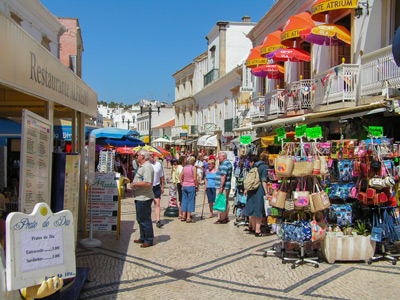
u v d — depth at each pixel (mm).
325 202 6414
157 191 9898
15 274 3219
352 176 6801
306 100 13414
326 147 7312
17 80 3637
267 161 9141
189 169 10562
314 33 10867
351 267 6441
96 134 16281
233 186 14883
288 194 6734
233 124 25844
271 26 18328
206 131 31359
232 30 31953
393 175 6844
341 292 5273
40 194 4547
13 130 8039
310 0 13875
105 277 5941
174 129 46094
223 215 10461
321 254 7211
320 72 12867
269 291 5359
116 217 8328
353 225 7074
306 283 5672
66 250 3721
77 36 23734
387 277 5891
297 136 7348
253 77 21891
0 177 8281
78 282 5160
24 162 3955
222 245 8023
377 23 10148
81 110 6953
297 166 6449
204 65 36906
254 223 9055
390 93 8125
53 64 4934
